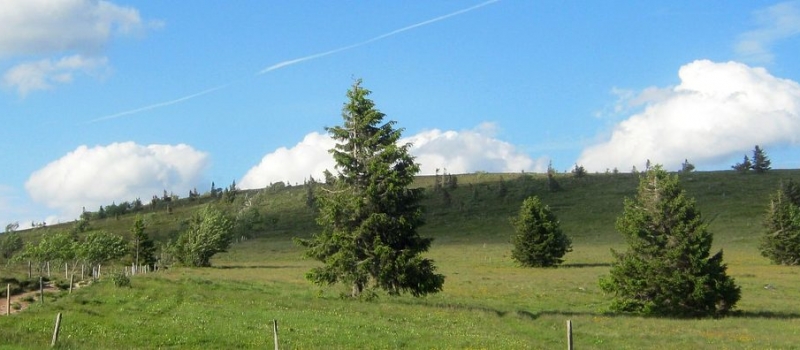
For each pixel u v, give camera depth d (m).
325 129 43.66
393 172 41.97
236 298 40.25
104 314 31.89
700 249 42.75
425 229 166.38
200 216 105.25
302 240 43.78
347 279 41.97
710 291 42.00
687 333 34.31
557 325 35.69
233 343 26.27
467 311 38.59
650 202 44.47
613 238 135.88
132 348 23.70
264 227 179.62
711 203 164.88
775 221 91.06
